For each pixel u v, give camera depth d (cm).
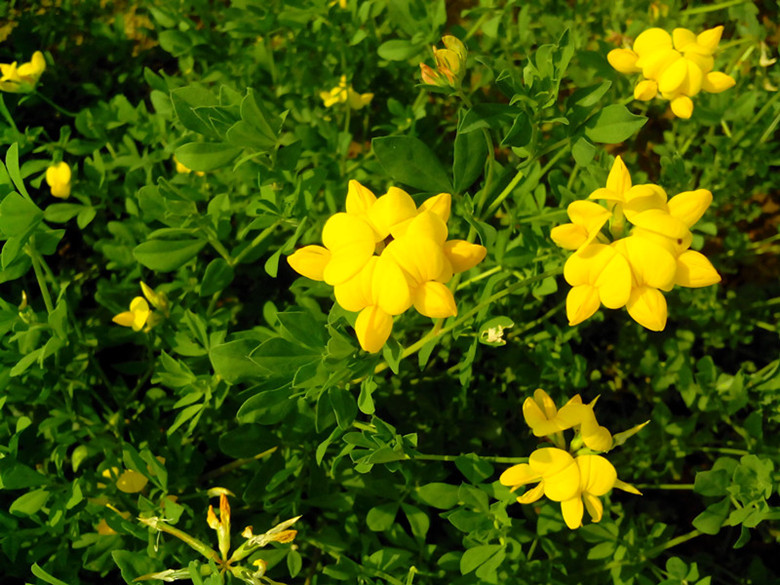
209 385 19
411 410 23
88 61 30
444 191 15
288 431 19
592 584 21
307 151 23
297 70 26
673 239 13
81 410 21
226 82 25
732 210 27
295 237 16
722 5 24
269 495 19
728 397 21
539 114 14
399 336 19
